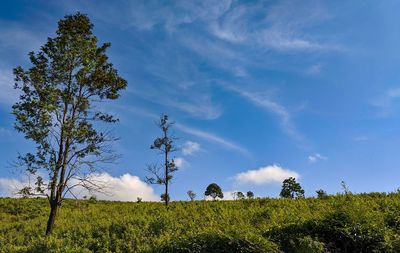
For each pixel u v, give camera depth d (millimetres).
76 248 18359
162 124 31781
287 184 53469
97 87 24266
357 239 12711
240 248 12883
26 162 21734
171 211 29219
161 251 14766
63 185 22422
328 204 24031
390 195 25859
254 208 26234
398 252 11891
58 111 22812
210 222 21906
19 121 21812
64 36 23438
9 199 45469
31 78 22562
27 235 26203
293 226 14805
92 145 22547
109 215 32219
